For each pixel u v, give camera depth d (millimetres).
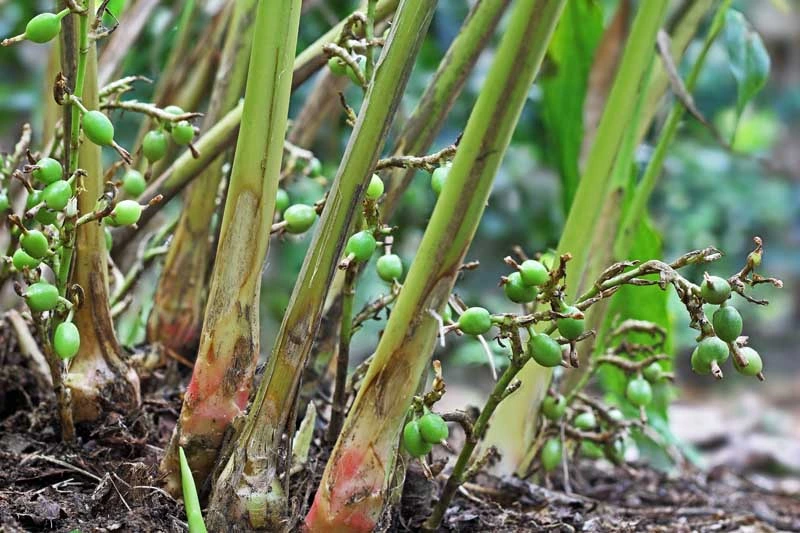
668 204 4074
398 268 1367
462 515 1442
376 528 1327
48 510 1340
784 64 6973
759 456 2479
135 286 1555
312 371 1467
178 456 1346
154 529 1335
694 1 1587
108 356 1421
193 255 1556
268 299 2883
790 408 4703
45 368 1494
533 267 1273
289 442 1315
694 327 1262
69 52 1331
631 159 1550
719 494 1711
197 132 1451
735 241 4445
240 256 1316
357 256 1303
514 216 3172
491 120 1254
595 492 1651
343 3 2141
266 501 1307
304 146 1625
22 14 2264
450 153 1333
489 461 1515
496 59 1249
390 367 1295
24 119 2992
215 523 1311
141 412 1431
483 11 1415
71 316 1366
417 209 2627
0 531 1318
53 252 1326
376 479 1306
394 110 1274
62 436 1414
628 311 1656
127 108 1360
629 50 1474
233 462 1312
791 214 4527
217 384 1332
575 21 1644
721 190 4203
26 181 1324
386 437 1304
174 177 1467
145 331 1576
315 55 1424
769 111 6051
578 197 1484
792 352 5895
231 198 1311
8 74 3178
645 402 1525
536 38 1241
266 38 1277
